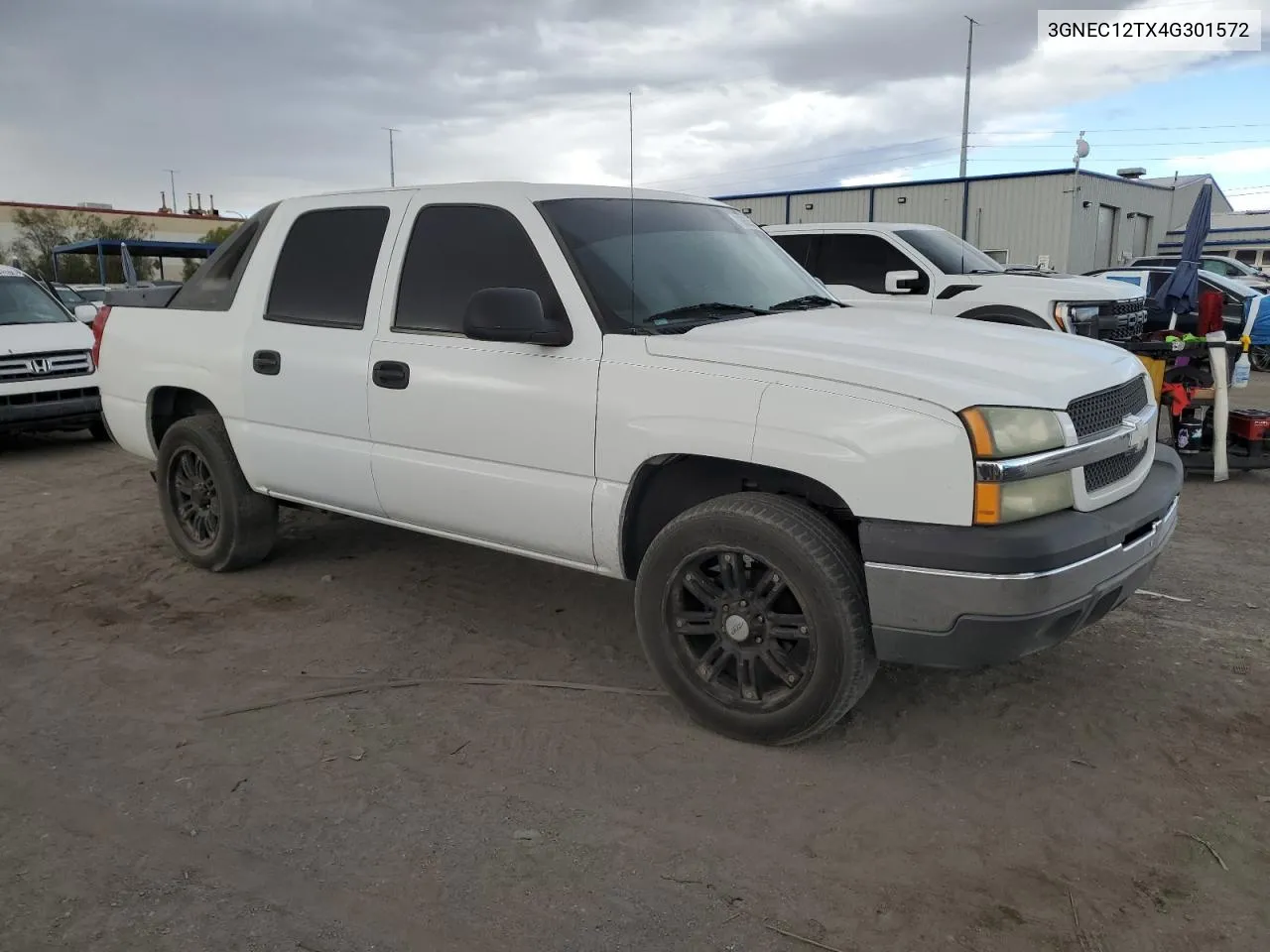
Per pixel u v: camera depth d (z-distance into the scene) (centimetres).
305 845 287
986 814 296
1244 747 331
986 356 331
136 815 303
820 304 434
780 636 325
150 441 549
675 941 244
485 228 399
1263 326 1411
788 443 310
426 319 409
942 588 292
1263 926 245
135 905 261
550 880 269
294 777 323
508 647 430
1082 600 302
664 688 386
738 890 263
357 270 439
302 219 470
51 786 321
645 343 348
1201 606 459
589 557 371
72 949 245
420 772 326
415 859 279
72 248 2466
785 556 313
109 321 566
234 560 520
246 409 480
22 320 965
